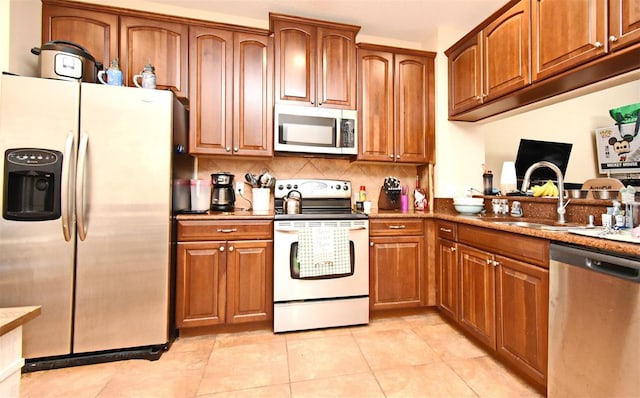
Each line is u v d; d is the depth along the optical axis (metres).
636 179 1.61
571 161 1.96
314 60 2.34
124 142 1.68
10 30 1.65
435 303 2.28
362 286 2.12
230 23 2.36
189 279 1.90
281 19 2.26
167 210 1.75
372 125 2.46
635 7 1.23
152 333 1.73
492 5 2.26
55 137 1.56
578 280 1.15
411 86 2.55
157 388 1.44
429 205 2.64
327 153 2.38
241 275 1.97
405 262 2.24
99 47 1.96
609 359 1.04
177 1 2.23
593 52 1.38
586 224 1.62
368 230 2.16
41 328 1.58
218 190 2.28
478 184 2.61
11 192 1.54
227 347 1.83
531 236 1.39
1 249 1.51
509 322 1.52
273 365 1.64
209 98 2.16
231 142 2.20
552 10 1.58
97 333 1.65
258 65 2.25
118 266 1.67
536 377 1.35
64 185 1.54
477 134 2.62
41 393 1.39
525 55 1.74
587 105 1.86
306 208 2.49
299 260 1.99
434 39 2.62
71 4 1.91
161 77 2.06
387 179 2.69
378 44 2.57
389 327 2.11
